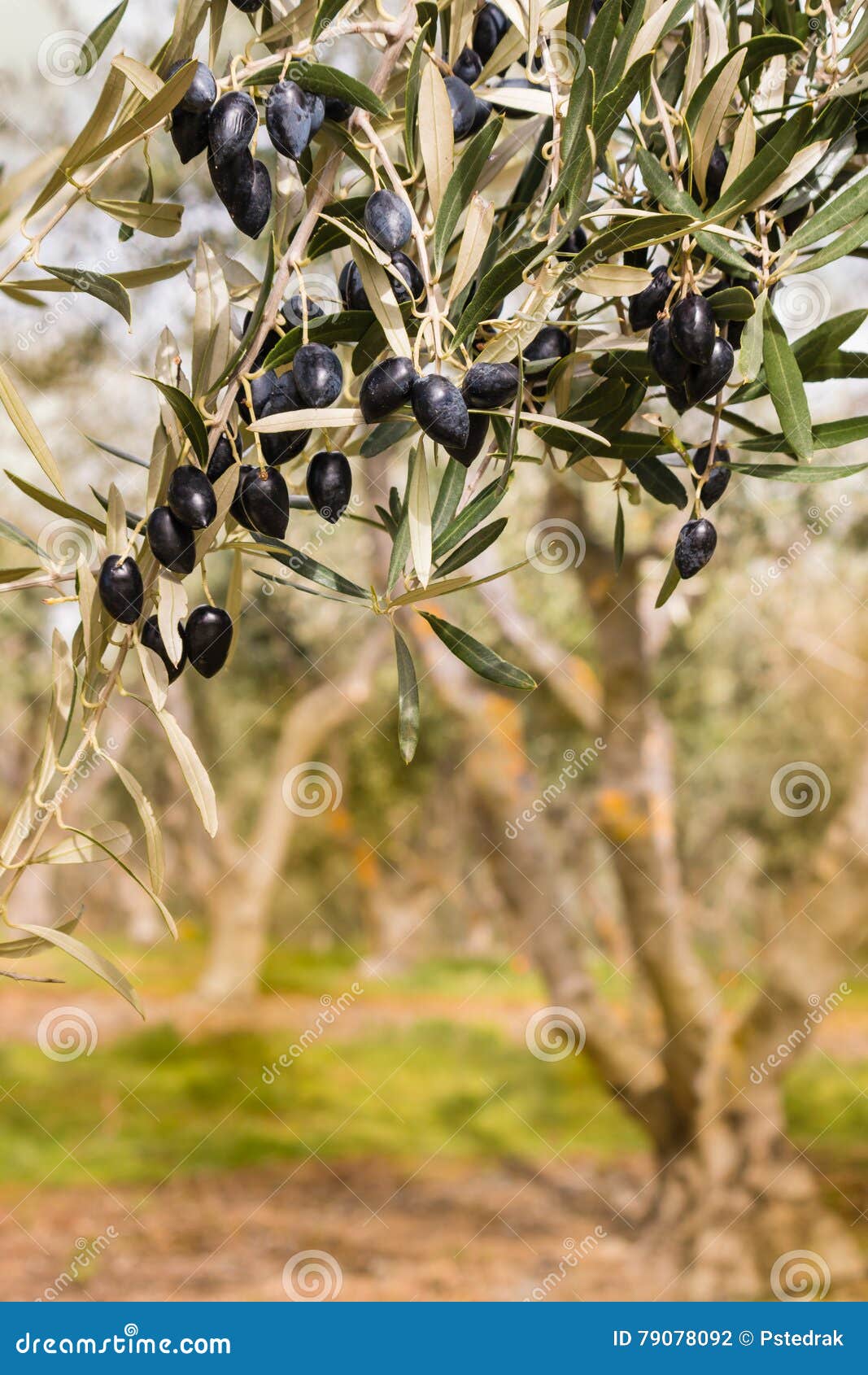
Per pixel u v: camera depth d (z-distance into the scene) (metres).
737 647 7.08
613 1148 8.11
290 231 0.77
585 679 6.24
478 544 0.75
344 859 14.40
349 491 0.79
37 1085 9.60
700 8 0.80
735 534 5.05
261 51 0.87
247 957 11.80
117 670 0.75
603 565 5.39
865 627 6.92
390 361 0.71
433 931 17.06
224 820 12.00
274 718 11.23
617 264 0.76
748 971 8.25
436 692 6.30
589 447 0.87
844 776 8.03
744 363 0.74
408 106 0.72
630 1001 7.34
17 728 10.50
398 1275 5.88
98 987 13.10
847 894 5.29
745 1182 5.42
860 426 0.84
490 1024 11.72
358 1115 9.09
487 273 0.69
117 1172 7.85
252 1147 8.39
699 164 0.73
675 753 7.88
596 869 7.23
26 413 0.75
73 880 15.53
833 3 0.87
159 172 3.04
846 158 0.80
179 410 0.70
